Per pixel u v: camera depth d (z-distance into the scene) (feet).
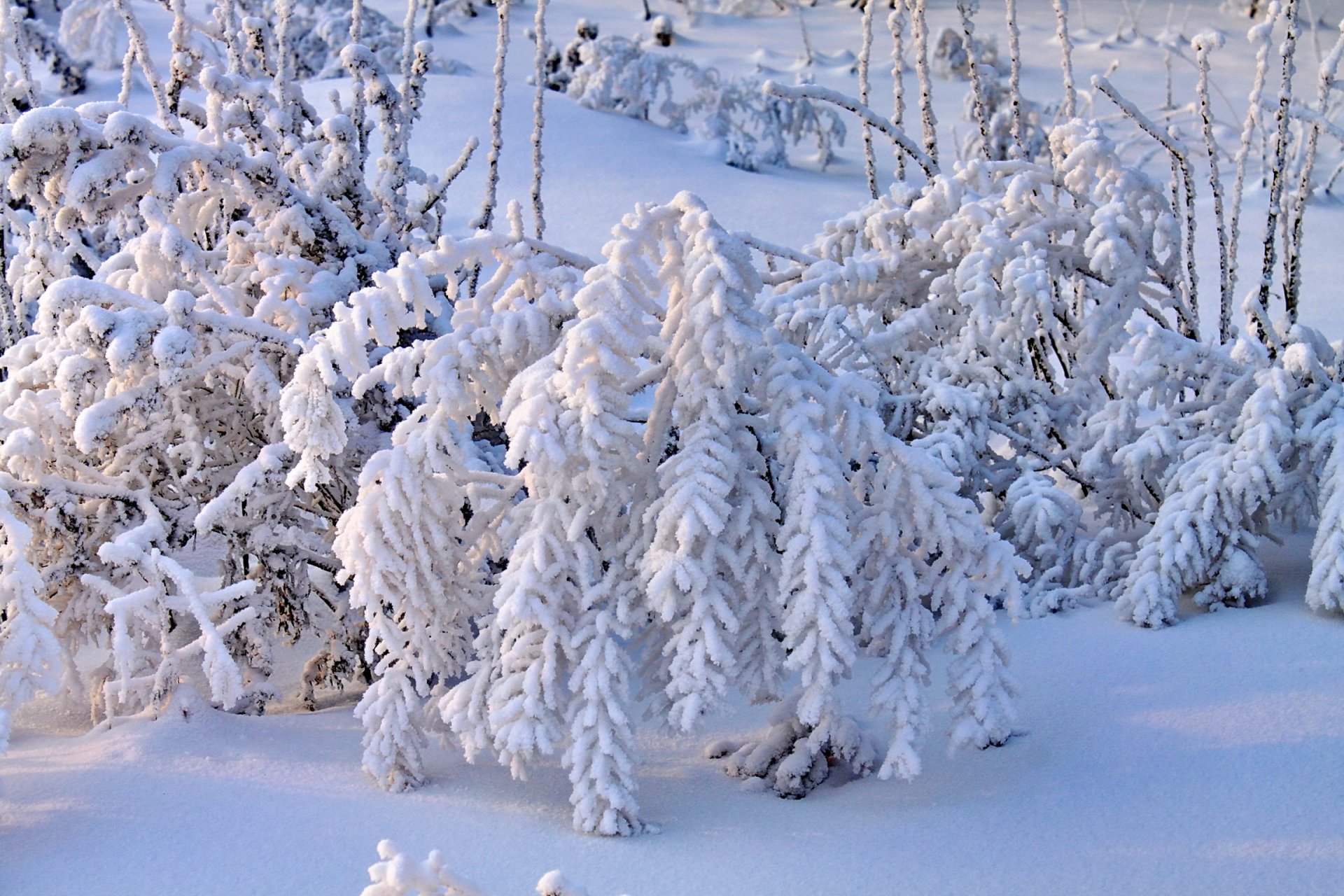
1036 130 37.29
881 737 10.16
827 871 8.11
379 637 10.66
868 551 9.40
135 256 12.51
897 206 14.92
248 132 13.28
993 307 13.53
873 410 9.42
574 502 9.21
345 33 50.26
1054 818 8.62
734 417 9.20
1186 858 7.97
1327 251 27.96
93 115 12.20
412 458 9.43
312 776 9.83
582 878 8.09
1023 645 11.85
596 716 8.84
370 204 14.08
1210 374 13.37
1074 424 14.57
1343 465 11.44
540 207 16.48
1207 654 10.98
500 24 15.85
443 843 8.63
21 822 8.95
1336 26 53.16
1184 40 54.70
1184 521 12.07
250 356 11.94
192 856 8.41
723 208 31.99
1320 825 8.18
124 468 11.99
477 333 9.66
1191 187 14.92
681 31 59.67
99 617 11.45
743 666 9.33
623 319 8.90
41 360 11.72
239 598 11.74
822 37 57.57
